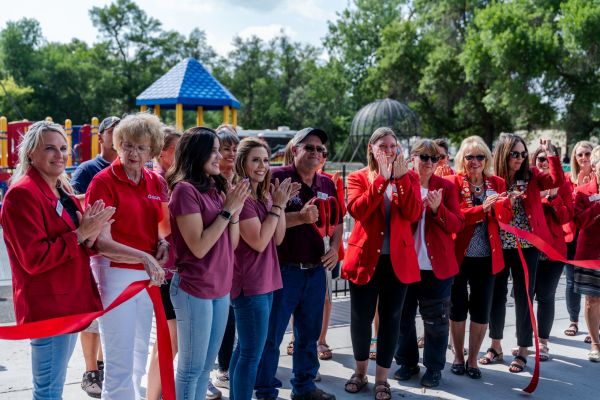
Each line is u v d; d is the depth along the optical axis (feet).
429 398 13.98
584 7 86.63
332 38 176.86
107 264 10.62
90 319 9.27
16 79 197.06
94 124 45.01
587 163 18.34
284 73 211.82
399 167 13.07
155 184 11.14
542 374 15.70
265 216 12.09
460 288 15.29
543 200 16.75
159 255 10.89
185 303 10.26
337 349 17.39
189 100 41.14
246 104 213.66
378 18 168.76
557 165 16.03
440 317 14.35
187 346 10.34
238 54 211.20
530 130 110.22
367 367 14.47
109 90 195.93
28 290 9.07
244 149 11.93
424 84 119.85
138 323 11.41
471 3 118.21
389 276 13.61
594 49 88.84
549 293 16.81
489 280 14.99
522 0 97.60
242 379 11.62
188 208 10.02
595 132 101.76
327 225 13.32
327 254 13.17
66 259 9.08
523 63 93.35
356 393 14.16
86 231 9.20
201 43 218.38
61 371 9.47
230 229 10.68
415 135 86.48
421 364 16.38
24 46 203.10
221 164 12.70
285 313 12.88
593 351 16.88
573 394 14.43
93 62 205.57
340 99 189.67
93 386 13.44
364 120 87.10
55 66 195.11
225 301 10.72
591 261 15.52
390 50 130.21
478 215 14.52
